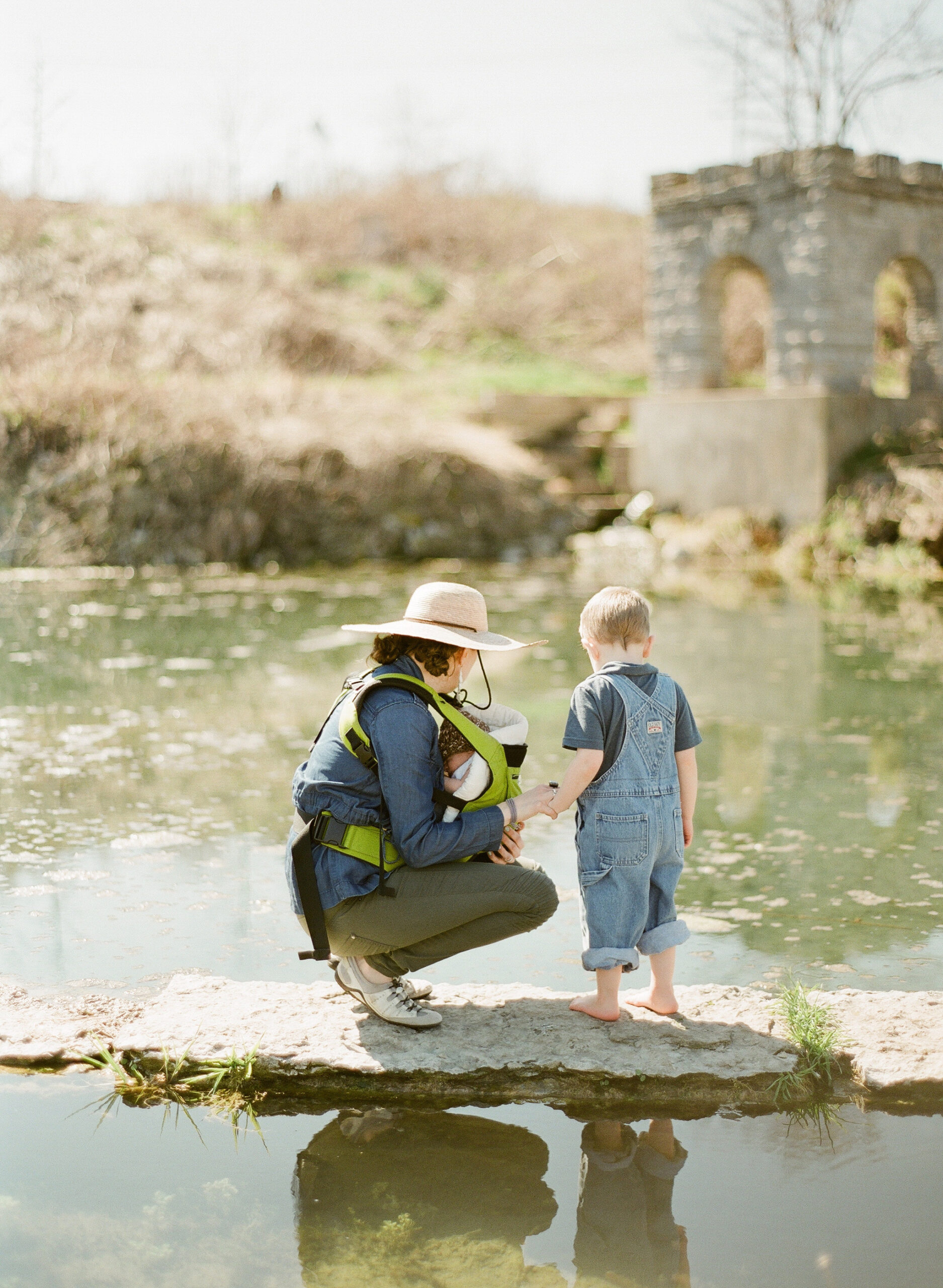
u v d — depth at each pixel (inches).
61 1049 124.0
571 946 156.8
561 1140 110.3
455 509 635.5
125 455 597.3
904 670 337.1
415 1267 91.2
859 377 606.9
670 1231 95.7
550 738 260.8
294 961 148.8
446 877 121.2
